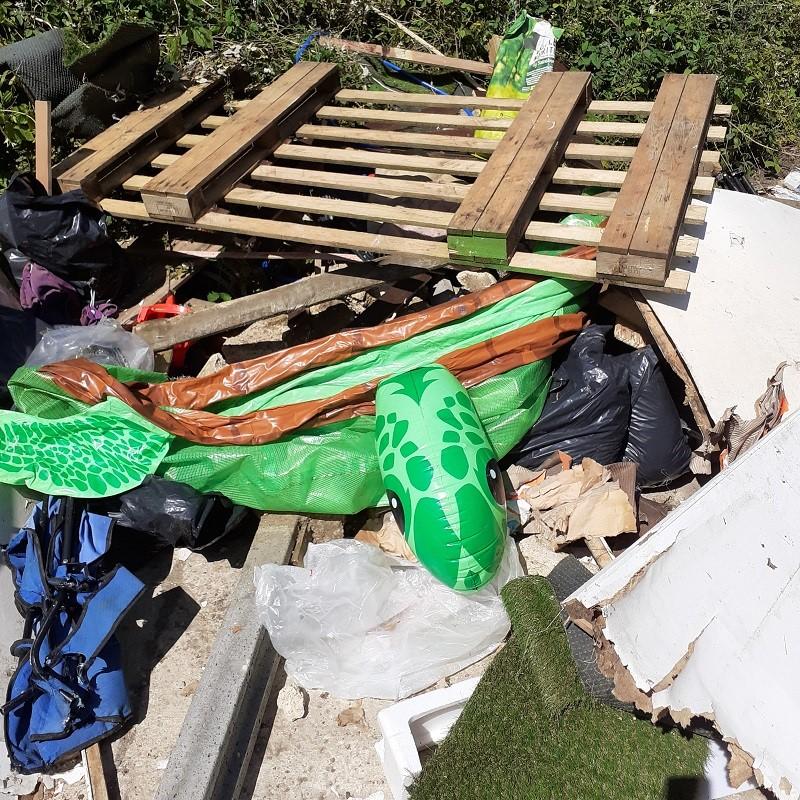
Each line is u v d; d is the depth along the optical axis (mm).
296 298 3812
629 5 5973
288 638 2963
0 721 2854
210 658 2885
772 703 2109
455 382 3262
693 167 3502
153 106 4277
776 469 2137
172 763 2621
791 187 5668
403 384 3195
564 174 3686
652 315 3373
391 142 4055
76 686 2783
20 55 3967
